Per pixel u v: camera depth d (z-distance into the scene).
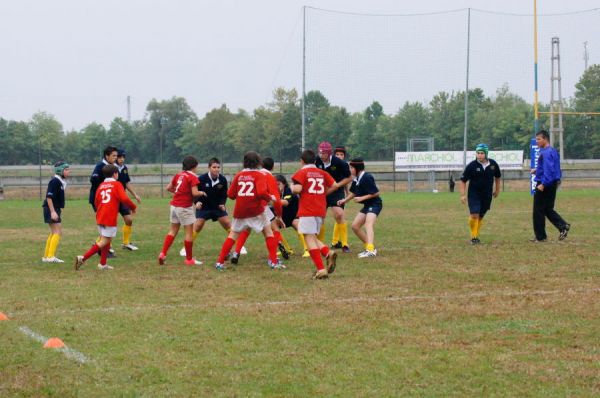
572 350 7.25
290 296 10.17
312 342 7.64
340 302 9.68
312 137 46.84
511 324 8.30
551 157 15.94
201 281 11.53
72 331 8.18
